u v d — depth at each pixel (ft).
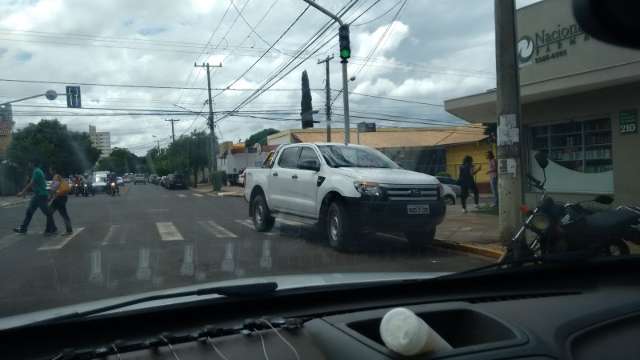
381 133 151.12
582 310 8.43
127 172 395.34
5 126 187.83
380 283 10.25
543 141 50.24
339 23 56.39
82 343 8.36
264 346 7.54
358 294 10.11
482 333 8.11
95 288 24.72
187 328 8.95
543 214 25.53
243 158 173.27
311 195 36.78
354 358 6.71
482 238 37.60
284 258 32.19
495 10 32.94
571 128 47.47
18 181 166.61
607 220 24.35
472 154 112.47
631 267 10.96
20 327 8.21
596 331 7.71
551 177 49.34
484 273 10.45
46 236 45.50
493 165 60.23
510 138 32.68
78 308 9.65
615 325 7.91
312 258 32.19
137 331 8.82
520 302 9.02
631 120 41.70
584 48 42.73
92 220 60.18
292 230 45.37
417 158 128.47
